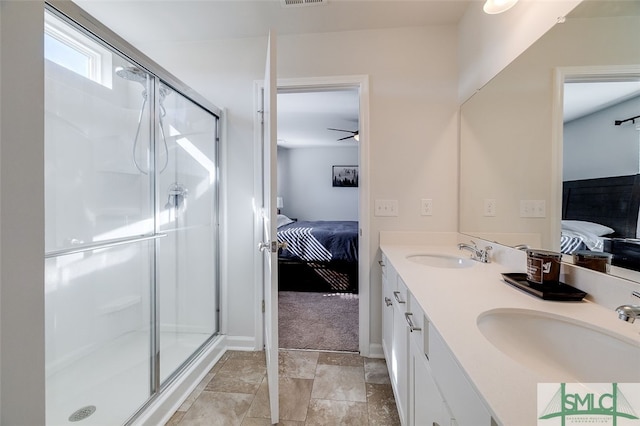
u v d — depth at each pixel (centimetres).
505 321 83
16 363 66
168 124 205
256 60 208
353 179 623
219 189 213
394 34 195
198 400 156
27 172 68
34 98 69
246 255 213
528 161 121
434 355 80
